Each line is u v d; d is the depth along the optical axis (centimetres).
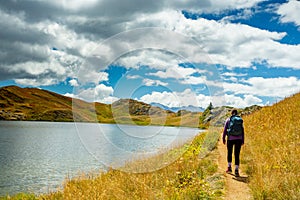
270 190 704
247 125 2092
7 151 3647
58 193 1133
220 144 1834
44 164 2666
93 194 950
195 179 948
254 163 1044
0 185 1881
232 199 753
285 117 1733
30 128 9844
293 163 866
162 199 784
